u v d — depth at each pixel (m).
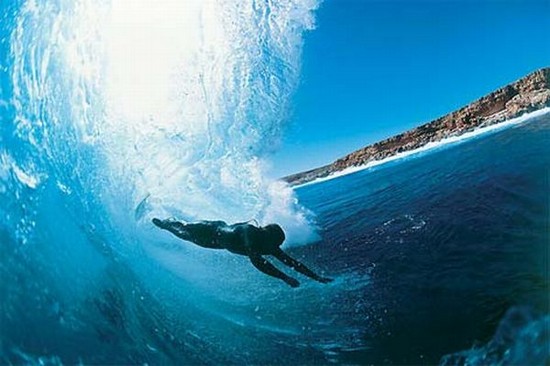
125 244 5.86
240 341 5.54
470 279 5.24
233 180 5.57
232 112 5.53
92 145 5.93
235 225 5.56
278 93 5.42
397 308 5.29
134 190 5.82
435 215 5.30
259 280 5.52
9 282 6.25
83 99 5.92
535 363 5.23
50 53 6.01
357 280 5.36
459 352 5.15
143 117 5.77
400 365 5.23
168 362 5.68
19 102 6.19
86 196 5.97
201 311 5.64
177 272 5.70
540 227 5.25
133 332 5.81
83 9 5.85
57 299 6.08
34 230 6.18
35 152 6.16
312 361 5.38
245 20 5.46
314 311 5.41
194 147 5.66
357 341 5.31
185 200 5.69
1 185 6.30
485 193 5.29
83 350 5.94
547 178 5.25
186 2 5.60
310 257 5.43
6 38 6.23
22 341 6.16
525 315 5.20
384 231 5.34
